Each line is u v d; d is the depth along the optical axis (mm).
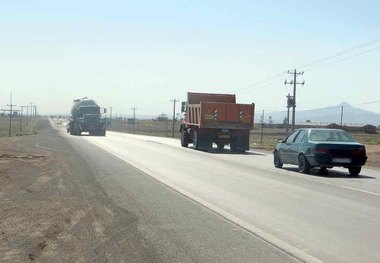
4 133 65688
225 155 32500
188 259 7695
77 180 17641
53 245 8516
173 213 11609
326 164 20609
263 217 11281
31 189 15336
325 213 11883
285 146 23188
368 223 10719
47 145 38156
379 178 20172
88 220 10688
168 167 23000
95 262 7480
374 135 110312
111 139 53969
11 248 8266
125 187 15977
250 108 37250
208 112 36719
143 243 8695
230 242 8852
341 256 8000
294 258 7836
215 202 13281
